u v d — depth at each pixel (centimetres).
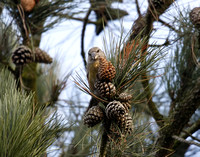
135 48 391
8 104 382
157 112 414
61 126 388
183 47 418
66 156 400
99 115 389
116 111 386
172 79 420
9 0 418
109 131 390
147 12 408
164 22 409
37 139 384
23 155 380
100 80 390
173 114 412
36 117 383
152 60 391
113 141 388
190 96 411
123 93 390
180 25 407
